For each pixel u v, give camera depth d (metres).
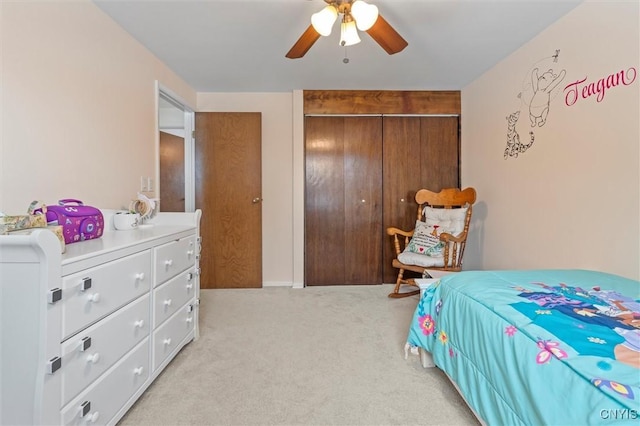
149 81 2.46
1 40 1.29
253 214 3.44
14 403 0.92
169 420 1.34
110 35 1.97
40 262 0.92
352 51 2.49
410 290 3.32
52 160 1.54
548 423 0.84
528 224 2.41
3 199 1.31
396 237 3.21
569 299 1.24
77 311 1.05
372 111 3.47
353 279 3.54
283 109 3.54
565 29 2.01
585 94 1.88
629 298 1.24
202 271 3.43
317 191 3.50
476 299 1.33
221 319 2.50
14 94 1.35
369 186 3.52
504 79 2.67
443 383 1.63
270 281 3.57
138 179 2.29
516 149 2.54
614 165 1.71
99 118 1.87
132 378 1.38
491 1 1.85
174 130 3.60
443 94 3.49
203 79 3.09
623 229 1.66
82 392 1.08
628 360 0.81
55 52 1.55
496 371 1.11
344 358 1.88
